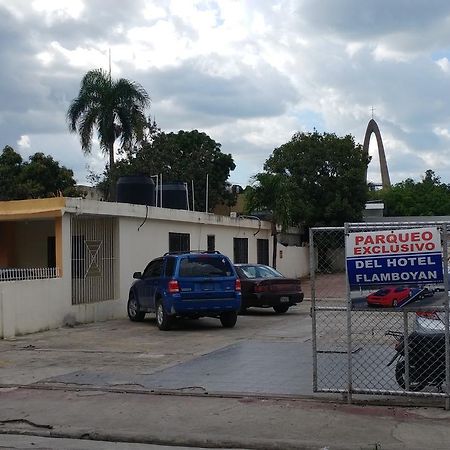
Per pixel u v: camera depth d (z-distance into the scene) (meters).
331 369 10.78
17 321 15.99
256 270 20.83
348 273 8.38
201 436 7.48
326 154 42.31
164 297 16.36
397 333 9.10
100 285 19.56
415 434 7.32
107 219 20.00
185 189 26.72
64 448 7.44
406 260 8.14
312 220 42.84
